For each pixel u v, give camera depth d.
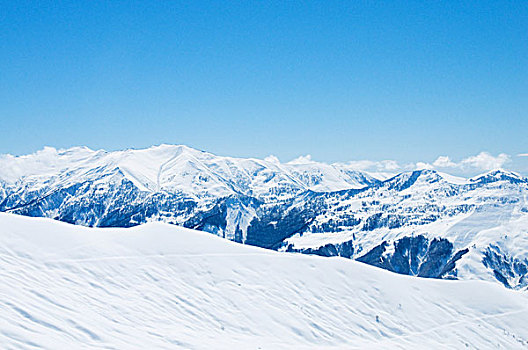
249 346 40.91
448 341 56.88
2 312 29.91
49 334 29.38
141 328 37.25
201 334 40.53
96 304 39.12
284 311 51.50
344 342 49.66
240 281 54.53
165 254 54.94
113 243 53.72
